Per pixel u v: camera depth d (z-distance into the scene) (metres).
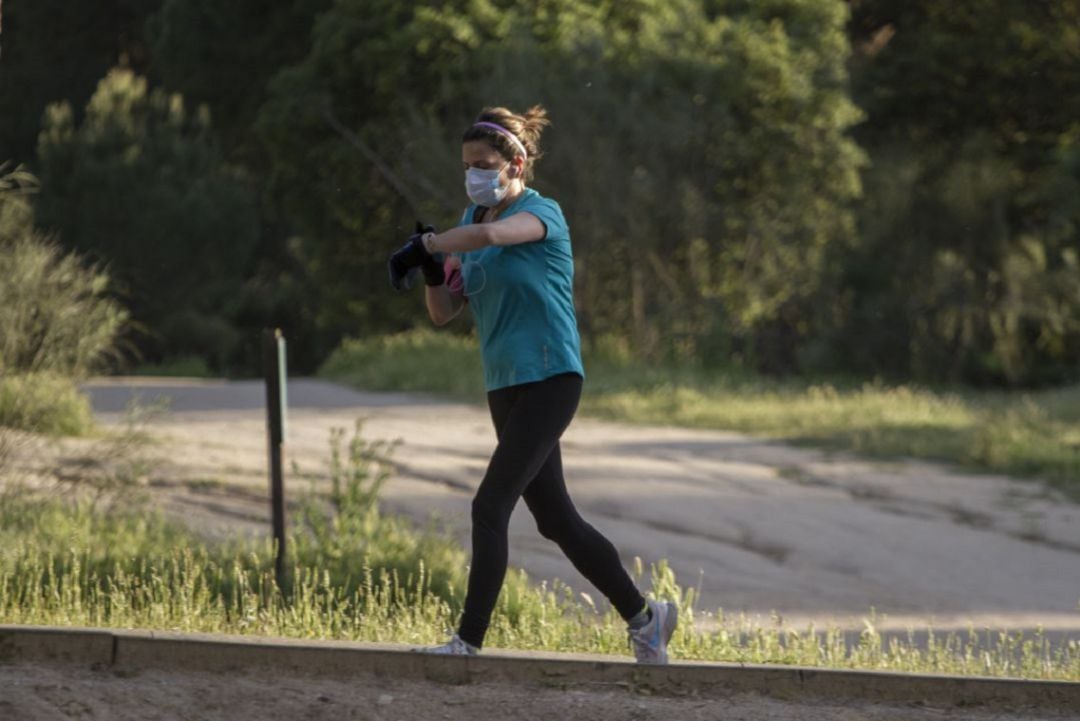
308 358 134.50
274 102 93.88
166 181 118.62
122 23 149.75
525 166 16.39
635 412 61.44
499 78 77.12
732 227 80.62
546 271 16.16
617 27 83.00
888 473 47.31
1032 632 28.33
